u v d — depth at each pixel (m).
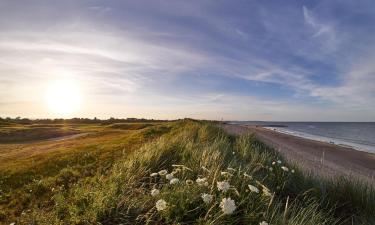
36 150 26.17
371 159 26.83
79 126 77.75
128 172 7.00
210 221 4.38
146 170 7.52
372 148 42.12
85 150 19.17
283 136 48.84
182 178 6.24
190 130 19.59
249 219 4.69
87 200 5.84
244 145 11.99
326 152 29.47
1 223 7.00
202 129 18.91
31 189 9.66
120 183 6.29
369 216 6.54
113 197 5.25
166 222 4.63
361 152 32.31
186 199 4.89
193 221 4.57
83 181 9.04
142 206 5.15
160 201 4.50
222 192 4.93
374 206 6.91
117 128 61.66
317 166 17.05
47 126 73.19
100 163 12.50
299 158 19.89
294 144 34.38
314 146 34.94
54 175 12.21
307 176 8.62
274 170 8.23
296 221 4.84
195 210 4.81
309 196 7.24
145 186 6.62
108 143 23.03
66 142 32.28
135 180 6.61
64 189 8.85
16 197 9.24
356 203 7.21
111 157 14.11
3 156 23.48
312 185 7.76
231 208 4.04
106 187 6.01
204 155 7.72
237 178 6.02
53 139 46.94
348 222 6.45
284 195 7.26
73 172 11.04
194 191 5.12
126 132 42.59
